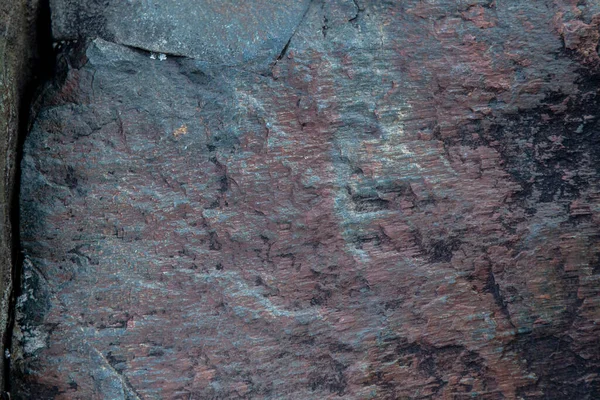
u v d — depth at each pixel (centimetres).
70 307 139
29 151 143
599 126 152
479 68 153
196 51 148
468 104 153
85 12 147
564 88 153
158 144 146
